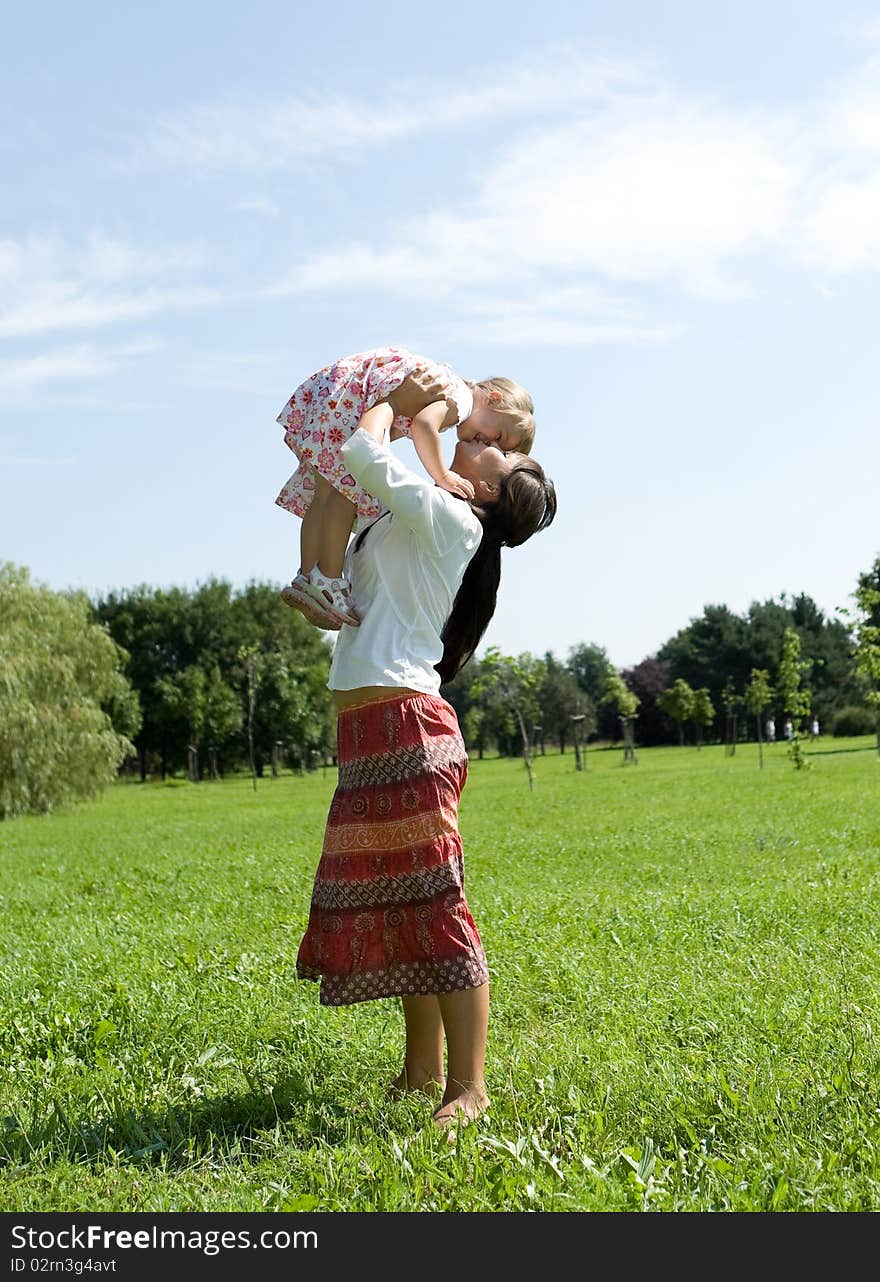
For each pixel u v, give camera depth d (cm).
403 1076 427
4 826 2986
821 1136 343
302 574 416
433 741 404
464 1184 322
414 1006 420
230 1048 495
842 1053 428
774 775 3659
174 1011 557
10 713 3406
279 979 638
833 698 9356
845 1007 511
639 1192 312
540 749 9262
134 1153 366
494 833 1931
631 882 1176
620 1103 384
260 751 8638
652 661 10175
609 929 799
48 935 901
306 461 418
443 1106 385
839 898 905
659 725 9850
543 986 612
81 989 627
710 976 621
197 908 1085
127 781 8431
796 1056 432
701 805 2412
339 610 406
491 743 9038
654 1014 521
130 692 7794
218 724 8050
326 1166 338
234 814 3212
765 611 9769
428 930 393
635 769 5084
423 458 409
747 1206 303
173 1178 346
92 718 3712
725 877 1171
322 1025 515
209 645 8638
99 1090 423
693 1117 367
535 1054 456
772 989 567
